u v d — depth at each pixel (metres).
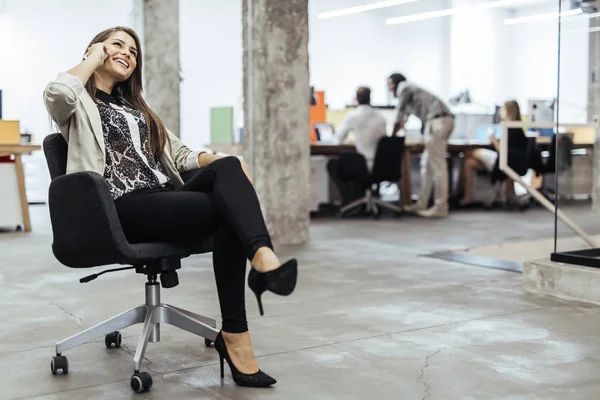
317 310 3.10
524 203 7.85
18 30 8.84
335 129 8.72
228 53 10.53
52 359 2.21
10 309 3.14
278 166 5.17
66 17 9.09
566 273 3.31
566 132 3.48
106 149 2.23
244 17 5.19
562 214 3.45
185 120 10.33
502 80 12.01
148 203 2.14
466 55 11.87
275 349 2.48
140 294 3.47
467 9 11.77
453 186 8.63
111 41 2.35
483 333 2.70
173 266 2.28
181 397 2.01
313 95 8.19
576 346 2.51
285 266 1.94
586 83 3.63
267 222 5.14
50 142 2.27
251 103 5.15
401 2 10.70
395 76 7.43
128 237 2.19
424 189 7.54
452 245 5.19
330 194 8.12
